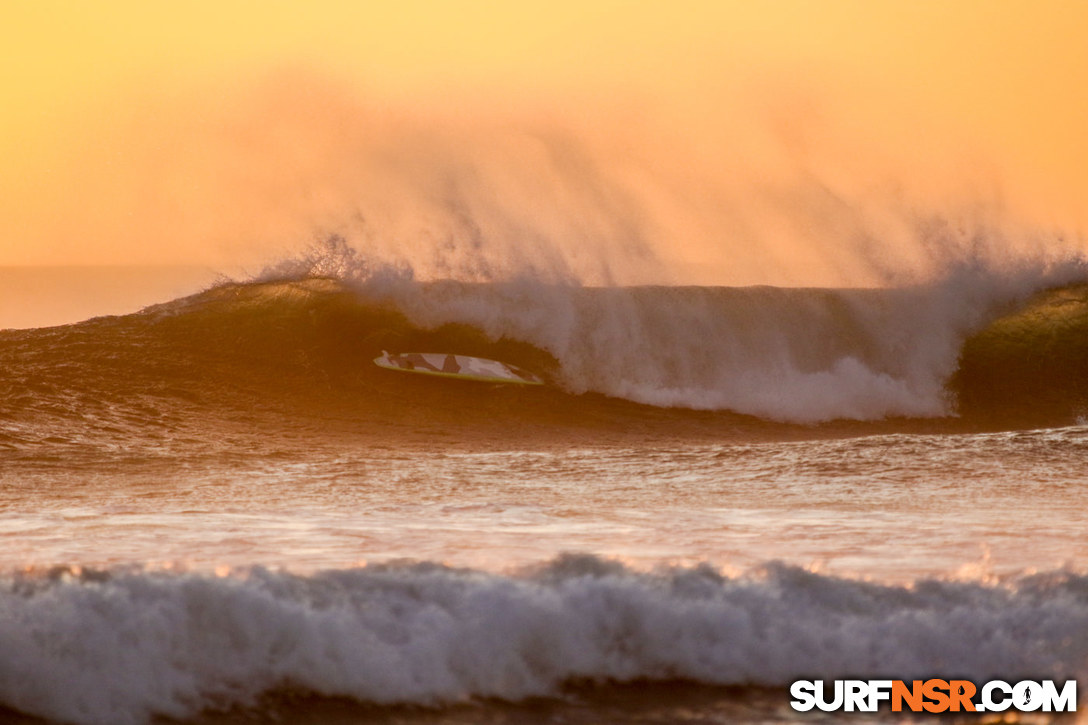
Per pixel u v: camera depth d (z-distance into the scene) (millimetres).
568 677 23141
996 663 23828
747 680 23375
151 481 46844
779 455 53062
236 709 21125
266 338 75438
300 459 54250
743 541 34688
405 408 69875
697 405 77062
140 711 20672
